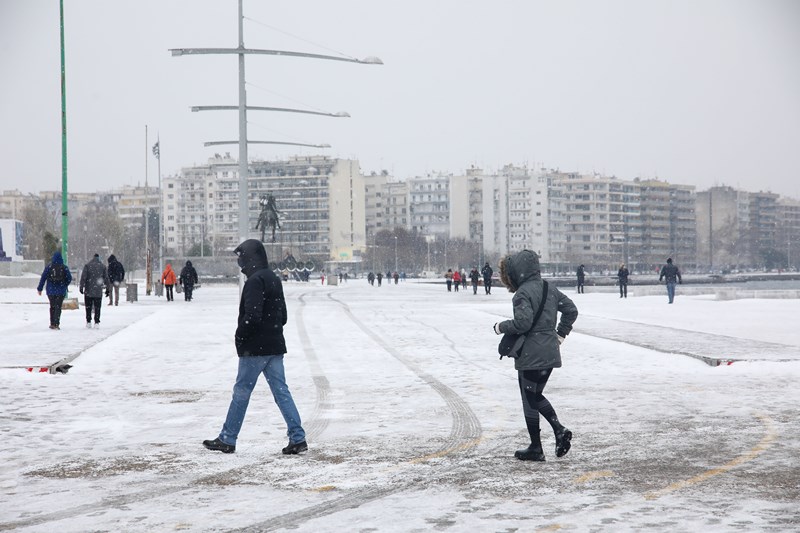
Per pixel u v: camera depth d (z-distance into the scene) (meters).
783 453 8.20
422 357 18.00
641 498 6.58
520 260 8.19
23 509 6.48
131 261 163.12
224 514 6.26
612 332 22.84
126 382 14.39
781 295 47.53
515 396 12.38
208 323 28.83
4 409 11.52
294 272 108.44
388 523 5.96
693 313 32.66
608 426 9.81
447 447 8.70
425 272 182.88
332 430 9.76
